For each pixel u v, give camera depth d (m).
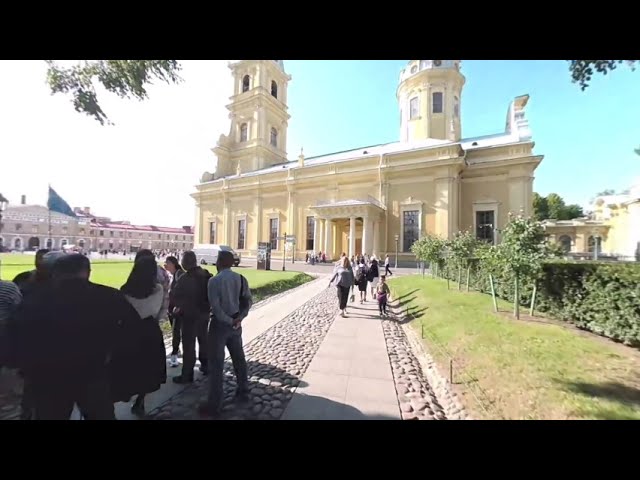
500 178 29.11
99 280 12.84
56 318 2.18
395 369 5.16
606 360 4.45
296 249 37.59
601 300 5.69
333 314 9.67
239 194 43.75
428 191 30.30
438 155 29.84
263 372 4.88
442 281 14.96
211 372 3.49
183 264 4.41
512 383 4.06
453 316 7.76
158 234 103.81
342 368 5.14
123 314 2.57
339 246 37.00
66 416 2.28
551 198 62.66
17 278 4.16
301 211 37.75
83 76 4.57
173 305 4.64
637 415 3.09
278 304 11.35
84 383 2.29
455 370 4.86
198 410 3.54
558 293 6.92
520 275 7.48
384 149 38.94
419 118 38.19
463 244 12.67
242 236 43.38
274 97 50.09
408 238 31.42
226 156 50.12
